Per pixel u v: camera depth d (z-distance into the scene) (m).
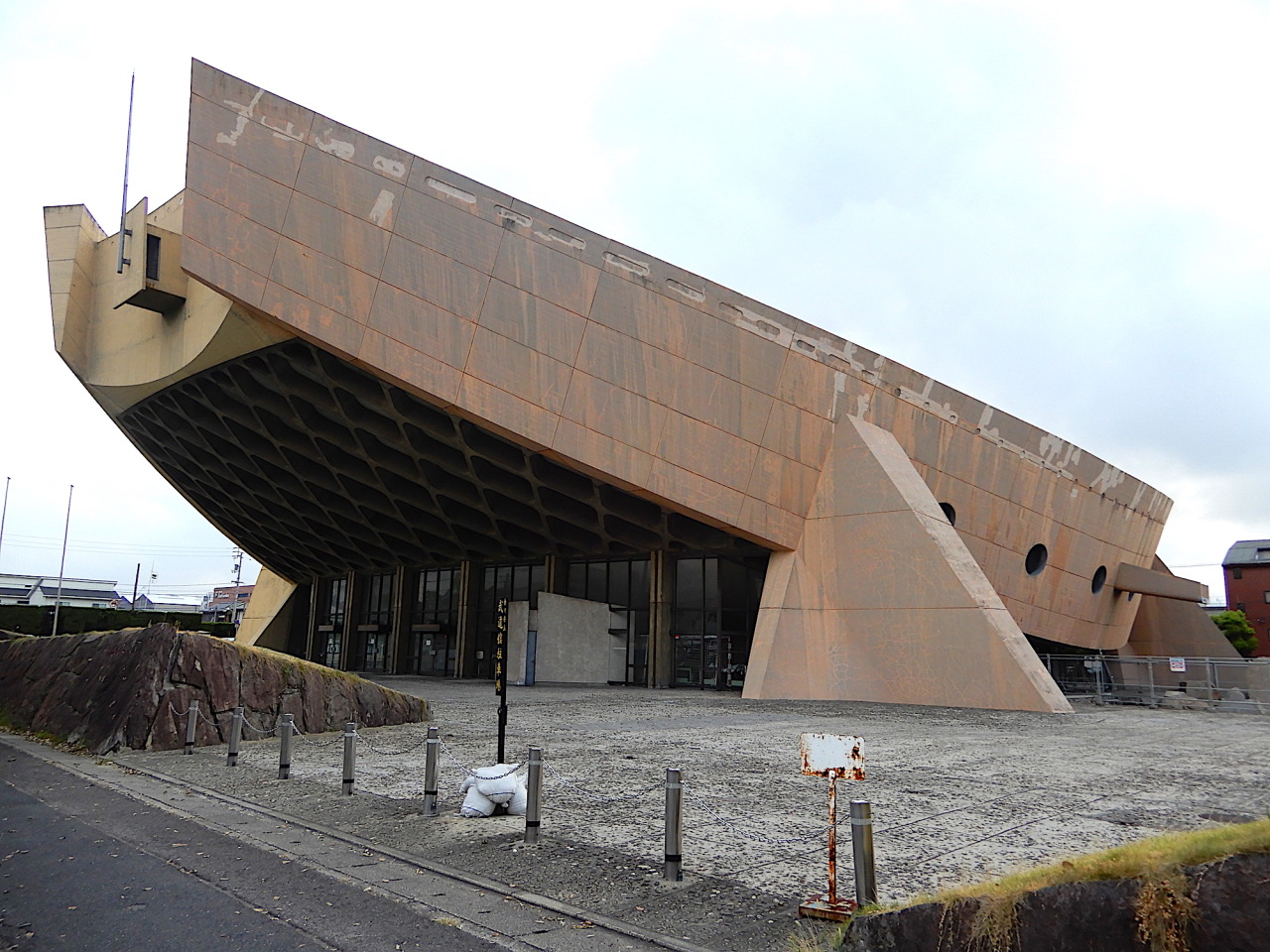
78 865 6.67
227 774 10.97
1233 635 68.25
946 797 9.05
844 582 25.89
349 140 22.44
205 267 21.06
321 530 41.84
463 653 38.16
